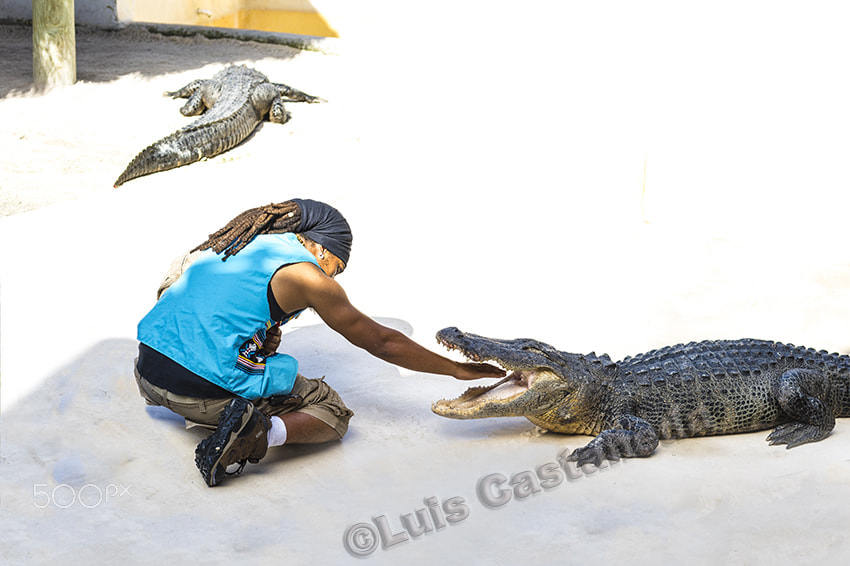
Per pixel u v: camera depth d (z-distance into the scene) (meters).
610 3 9.38
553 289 4.97
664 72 7.69
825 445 3.35
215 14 17.48
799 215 6.04
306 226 3.38
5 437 3.35
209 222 6.11
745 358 3.60
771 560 2.47
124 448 3.31
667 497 2.90
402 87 11.35
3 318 4.38
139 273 5.09
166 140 8.12
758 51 7.60
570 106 8.91
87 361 3.99
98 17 13.71
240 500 2.97
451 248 5.62
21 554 2.63
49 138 8.89
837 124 7.04
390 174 7.46
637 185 6.58
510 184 6.94
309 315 4.78
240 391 3.18
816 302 4.75
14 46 12.62
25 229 5.85
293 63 12.69
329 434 3.34
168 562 2.59
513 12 14.26
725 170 6.57
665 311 4.66
